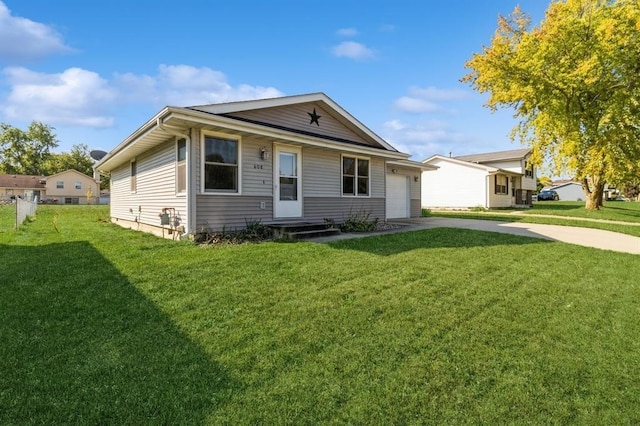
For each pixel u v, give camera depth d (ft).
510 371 8.68
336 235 28.96
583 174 54.75
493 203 76.07
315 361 8.85
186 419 6.67
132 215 36.68
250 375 8.16
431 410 7.17
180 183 25.39
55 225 39.17
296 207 30.42
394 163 49.01
